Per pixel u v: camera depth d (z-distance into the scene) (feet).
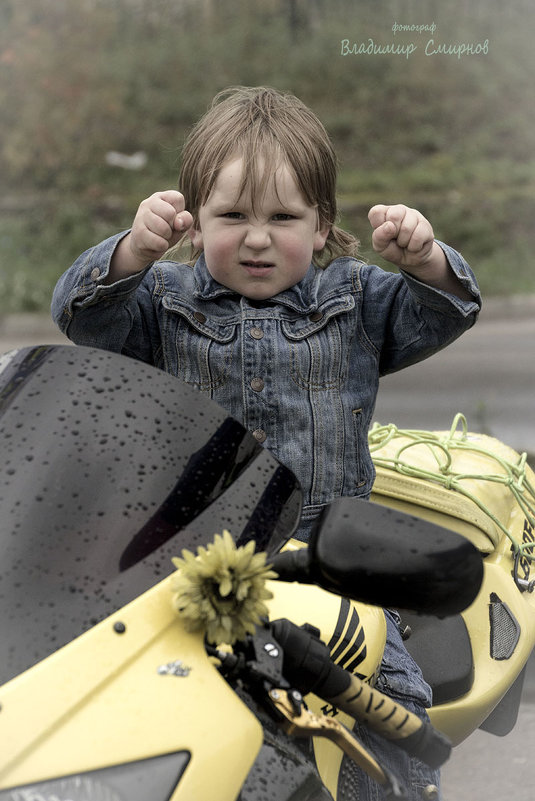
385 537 4.32
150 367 5.10
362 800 5.36
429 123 45.93
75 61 46.75
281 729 4.35
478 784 8.98
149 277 7.35
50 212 39.70
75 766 3.73
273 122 7.05
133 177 42.09
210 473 4.85
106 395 4.92
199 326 7.16
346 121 45.16
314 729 4.30
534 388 22.68
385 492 8.66
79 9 48.67
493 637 8.07
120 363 5.08
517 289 33.12
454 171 42.91
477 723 7.89
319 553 4.36
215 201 6.97
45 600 4.19
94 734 3.82
